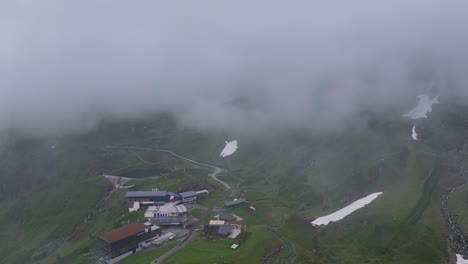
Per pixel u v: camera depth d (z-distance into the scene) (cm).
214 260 19862
